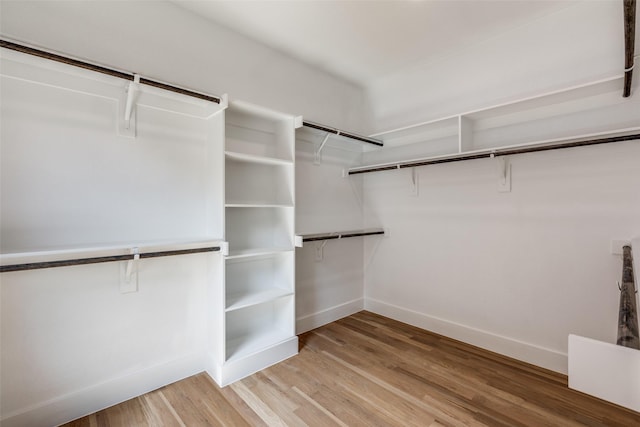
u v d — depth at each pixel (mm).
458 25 2180
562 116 2035
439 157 2393
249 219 2373
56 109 1550
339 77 3023
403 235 3006
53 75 1516
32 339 1514
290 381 1969
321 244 2951
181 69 1974
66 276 1600
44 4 1507
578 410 1681
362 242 3367
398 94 2977
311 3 1932
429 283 2811
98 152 1677
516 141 2229
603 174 1922
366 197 3330
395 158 3027
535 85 2150
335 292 3086
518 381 1973
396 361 2232
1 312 1439
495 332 2400
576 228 2023
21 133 1460
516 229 2279
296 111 2672
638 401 1410
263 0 1901
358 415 1646
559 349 2102
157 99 1866
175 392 1858
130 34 1769
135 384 1817
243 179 2324
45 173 1525
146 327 1869
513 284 2301
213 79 2127
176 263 1983
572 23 1991
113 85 1688
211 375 2033
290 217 2357
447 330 2682
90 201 1659
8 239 1438
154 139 1876
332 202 3039
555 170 2098
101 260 1465
